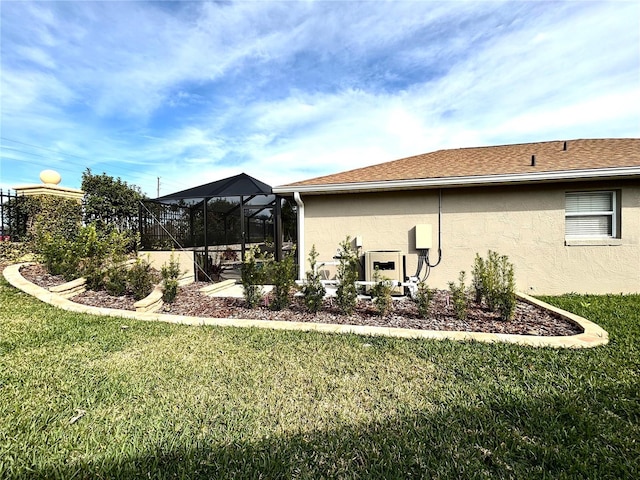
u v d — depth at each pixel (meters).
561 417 2.83
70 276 8.58
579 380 3.41
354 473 2.26
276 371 3.74
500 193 8.20
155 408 3.02
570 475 2.22
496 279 5.95
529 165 8.30
